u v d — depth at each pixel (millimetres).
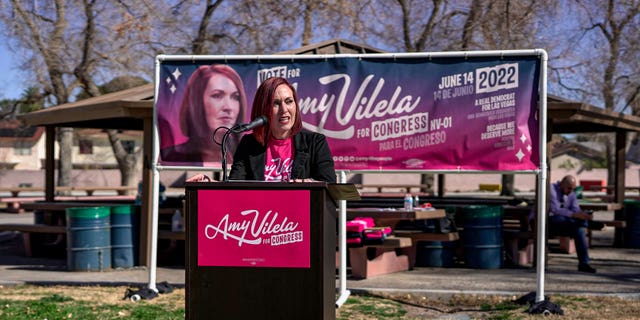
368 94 7594
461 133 7371
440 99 7438
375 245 9008
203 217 3520
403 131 7535
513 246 10289
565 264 10477
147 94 10195
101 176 48125
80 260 9656
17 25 20797
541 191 6945
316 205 3422
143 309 6637
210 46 23828
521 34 20438
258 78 7711
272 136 4266
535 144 7160
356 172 7617
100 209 9805
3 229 12000
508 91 7223
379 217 8938
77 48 21969
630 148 57281
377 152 7582
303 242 3428
